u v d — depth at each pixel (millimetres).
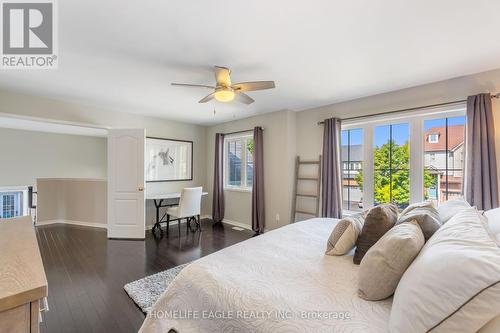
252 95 3465
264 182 4566
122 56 2291
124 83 2990
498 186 2492
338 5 1589
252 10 1640
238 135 5113
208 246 3715
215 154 5367
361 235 1542
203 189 5820
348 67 2537
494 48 2139
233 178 5375
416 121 3146
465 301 734
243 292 1156
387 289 1089
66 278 2592
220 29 1863
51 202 5102
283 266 1443
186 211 4398
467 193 2598
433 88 2941
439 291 795
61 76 2771
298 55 2277
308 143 4188
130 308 2062
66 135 7172
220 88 2428
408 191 3219
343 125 3795
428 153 3068
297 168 4312
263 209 4516
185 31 1890
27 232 1262
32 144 6645
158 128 4996
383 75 2746
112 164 4145
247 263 1476
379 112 3387
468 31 1878
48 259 3131
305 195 4168
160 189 5008
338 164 3699
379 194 3475
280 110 4309
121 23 1786
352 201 3764
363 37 1972
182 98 3602
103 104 3947
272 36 1960
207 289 1238
